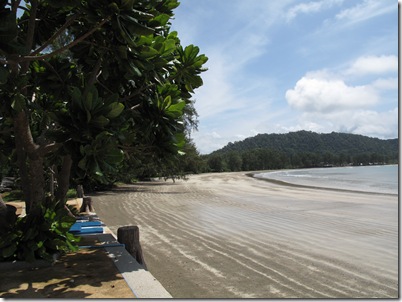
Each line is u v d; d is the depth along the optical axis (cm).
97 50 551
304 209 1612
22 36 619
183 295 562
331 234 1038
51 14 624
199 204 1852
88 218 1042
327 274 668
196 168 4403
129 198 2217
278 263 741
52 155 671
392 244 907
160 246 895
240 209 1627
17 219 553
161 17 527
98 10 444
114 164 453
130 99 622
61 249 539
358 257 785
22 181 599
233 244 915
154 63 532
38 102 721
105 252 575
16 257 516
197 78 643
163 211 1577
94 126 446
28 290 421
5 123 646
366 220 1290
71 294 409
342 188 3072
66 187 646
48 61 626
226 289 590
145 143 606
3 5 406
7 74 395
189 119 3300
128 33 454
